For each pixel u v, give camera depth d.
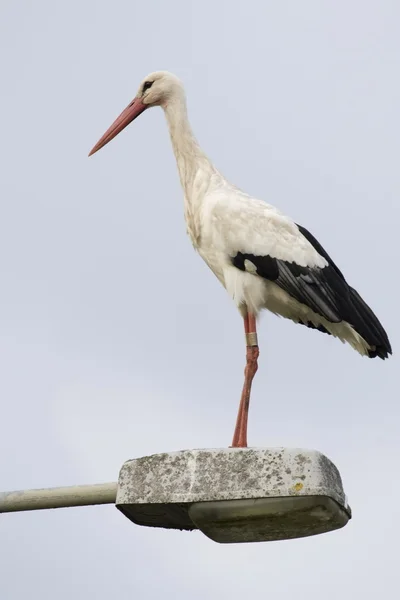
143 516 7.76
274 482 7.12
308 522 7.42
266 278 12.16
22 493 7.48
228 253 12.12
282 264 12.16
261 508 7.16
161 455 7.33
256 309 12.13
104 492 7.45
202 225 12.21
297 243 12.28
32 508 7.50
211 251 12.28
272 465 7.16
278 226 12.24
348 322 12.41
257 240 12.09
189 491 7.17
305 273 12.24
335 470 7.54
